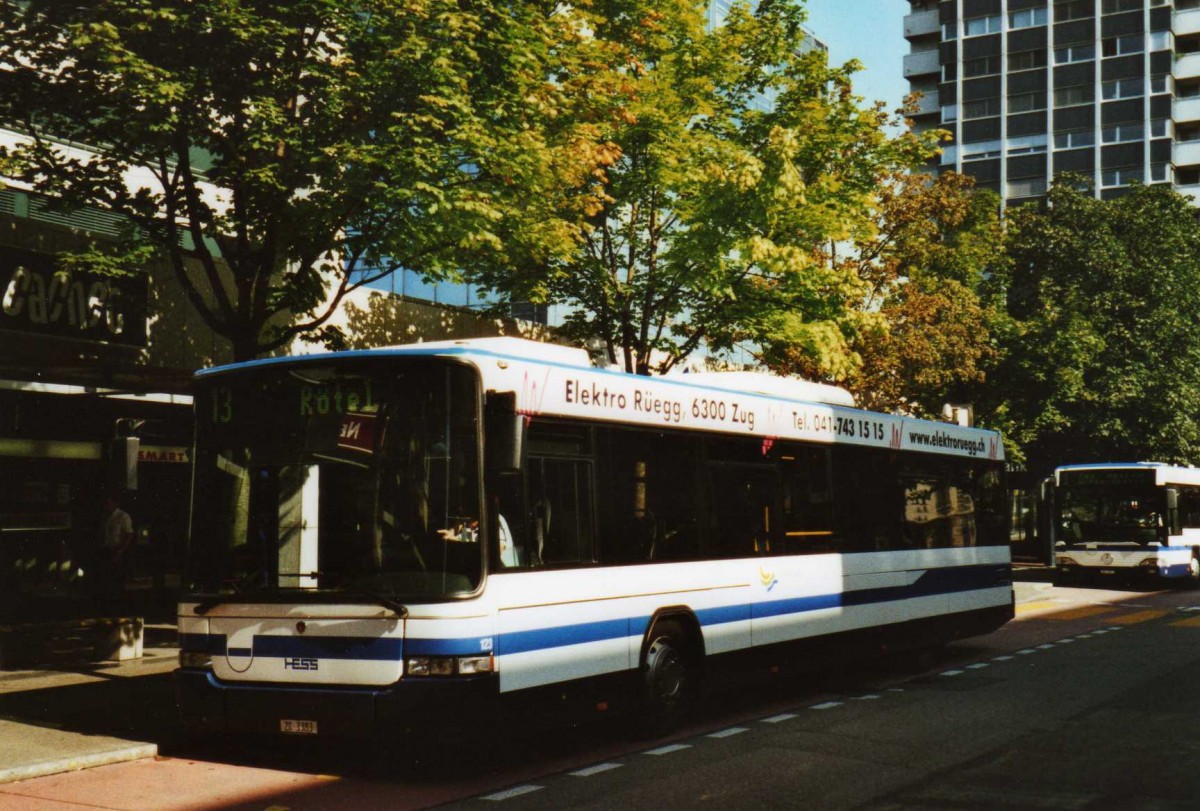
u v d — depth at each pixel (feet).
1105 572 106.11
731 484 38.58
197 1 39.91
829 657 42.96
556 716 29.68
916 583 49.52
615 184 62.23
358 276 76.48
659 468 35.14
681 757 30.66
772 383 44.04
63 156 44.98
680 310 67.72
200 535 30.12
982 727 34.81
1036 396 124.67
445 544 27.63
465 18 42.57
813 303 67.26
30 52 42.42
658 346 68.90
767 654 39.22
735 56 65.87
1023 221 135.44
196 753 31.14
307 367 29.63
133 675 44.01
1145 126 239.91
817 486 43.57
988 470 57.98
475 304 74.79
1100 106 243.40
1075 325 123.54
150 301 54.95
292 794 26.55
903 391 86.22
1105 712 37.24
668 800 25.68
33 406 57.00
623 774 28.53
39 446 57.31
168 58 40.09
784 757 30.48
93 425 60.13
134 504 63.93
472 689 27.02
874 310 86.79
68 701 38.11
